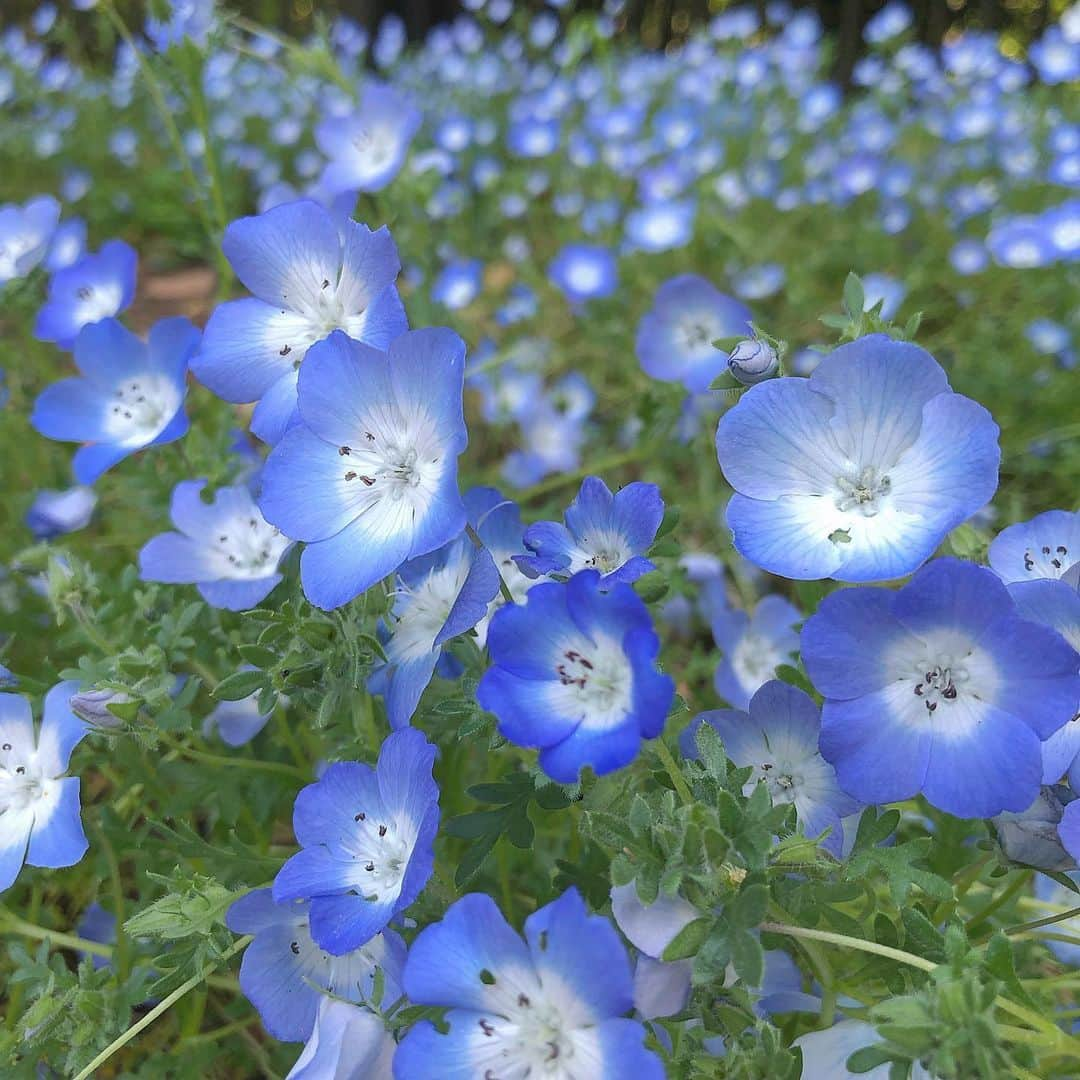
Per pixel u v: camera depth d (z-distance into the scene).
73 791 0.13
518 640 0.10
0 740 0.13
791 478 0.11
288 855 0.16
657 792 0.11
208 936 0.12
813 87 0.50
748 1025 0.10
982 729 0.10
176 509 0.16
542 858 0.15
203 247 0.39
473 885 0.14
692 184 0.39
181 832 0.14
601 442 0.29
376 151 0.29
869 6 0.63
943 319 0.34
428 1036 0.09
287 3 0.64
